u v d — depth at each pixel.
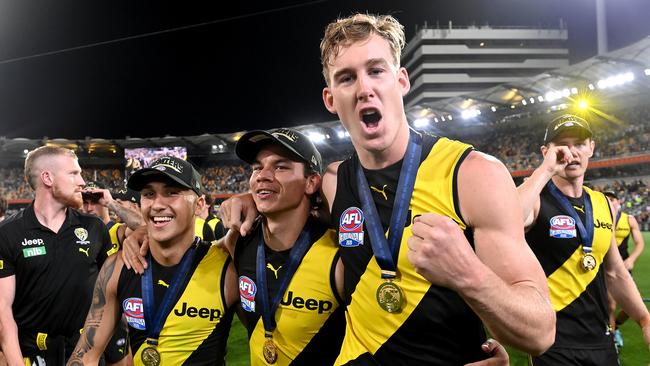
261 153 2.01
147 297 2.29
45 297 2.96
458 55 58.19
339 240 1.72
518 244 1.29
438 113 29.09
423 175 1.53
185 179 2.24
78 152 34.28
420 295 1.47
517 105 28.72
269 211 2.00
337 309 2.02
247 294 2.17
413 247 1.15
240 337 5.98
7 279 2.86
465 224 1.41
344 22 1.57
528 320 1.13
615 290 2.90
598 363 2.71
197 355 2.28
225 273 2.31
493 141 33.91
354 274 1.66
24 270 2.91
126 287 2.35
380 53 1.50
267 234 2.11
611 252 2.86
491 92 26.72
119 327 3.45
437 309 1.45
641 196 24.61
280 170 1.99
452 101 28.11
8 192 32.72
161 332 2.28
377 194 1.62
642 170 26.64
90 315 2.36
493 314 1.12
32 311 2.96
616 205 3.28
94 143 32.66
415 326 1.48
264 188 1.98
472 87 58.56
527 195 2.06
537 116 32.69
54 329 3.00
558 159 2.19
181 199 2.24
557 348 2.70
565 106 28.78
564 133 2.78
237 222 2.14
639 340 5.20
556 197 2.85
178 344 2.28
